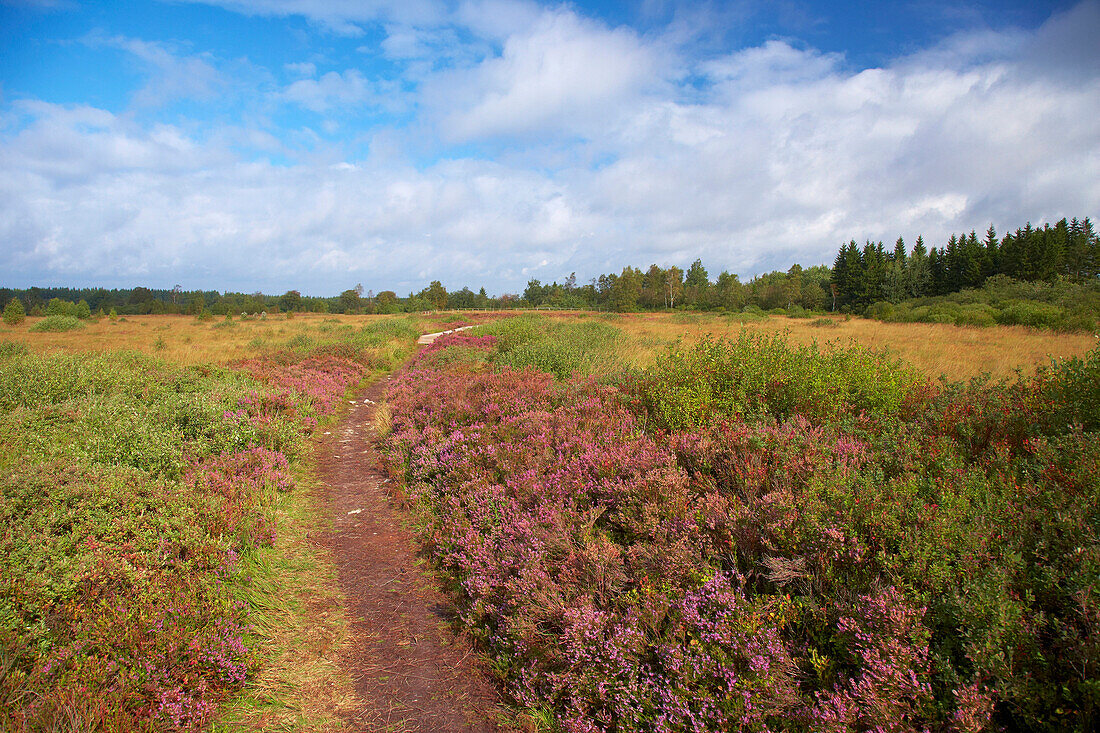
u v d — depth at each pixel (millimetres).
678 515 4254
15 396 9148
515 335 17984
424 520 6055
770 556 3598
